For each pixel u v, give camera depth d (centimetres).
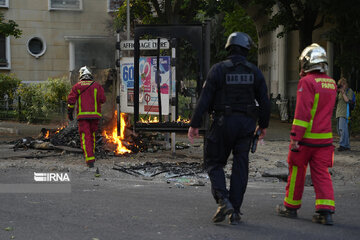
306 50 475
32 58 2088
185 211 511
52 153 953
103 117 1070
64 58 1739
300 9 2180
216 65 452
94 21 1608
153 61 913
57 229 432
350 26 1956
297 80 2778
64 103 1741
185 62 2769
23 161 859
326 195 461
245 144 454
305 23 2172
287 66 2936
